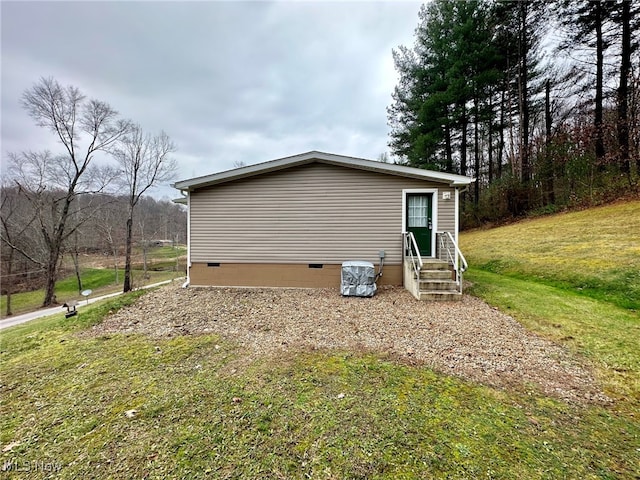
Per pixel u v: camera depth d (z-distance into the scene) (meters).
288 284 7.76
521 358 3.60
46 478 1.95
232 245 7.91
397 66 18.61
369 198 7.53
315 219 7.66
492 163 20.88
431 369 3.35
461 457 2.04
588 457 2.05
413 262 6.56
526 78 16.72
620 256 7.11
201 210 7.97
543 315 5.00
